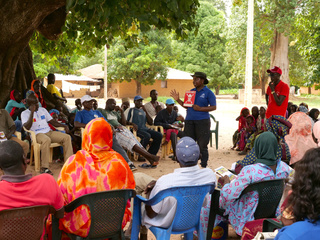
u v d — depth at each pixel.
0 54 8.54
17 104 8.45
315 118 8.94
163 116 8.76
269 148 3.52
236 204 3.65
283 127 6.30
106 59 36.66
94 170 3.14
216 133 10.21
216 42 48.00
